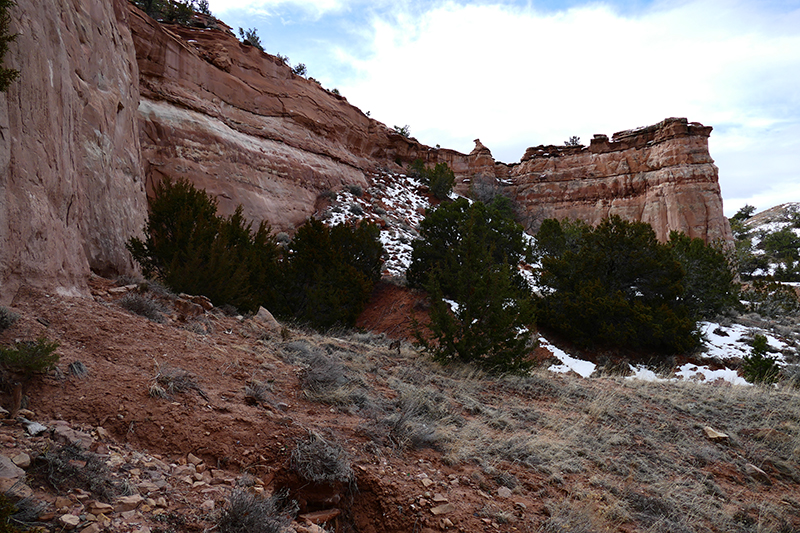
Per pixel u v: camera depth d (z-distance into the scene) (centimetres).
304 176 3516
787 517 483
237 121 3222
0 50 452
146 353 514
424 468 434
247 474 356
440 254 2145
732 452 645
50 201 645
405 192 4594
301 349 747
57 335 479
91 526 248
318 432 433
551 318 1773
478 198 5294
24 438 313
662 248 1928
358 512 375
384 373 754
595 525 389
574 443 575
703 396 912
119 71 1313
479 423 601
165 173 2522
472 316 971
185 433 382
